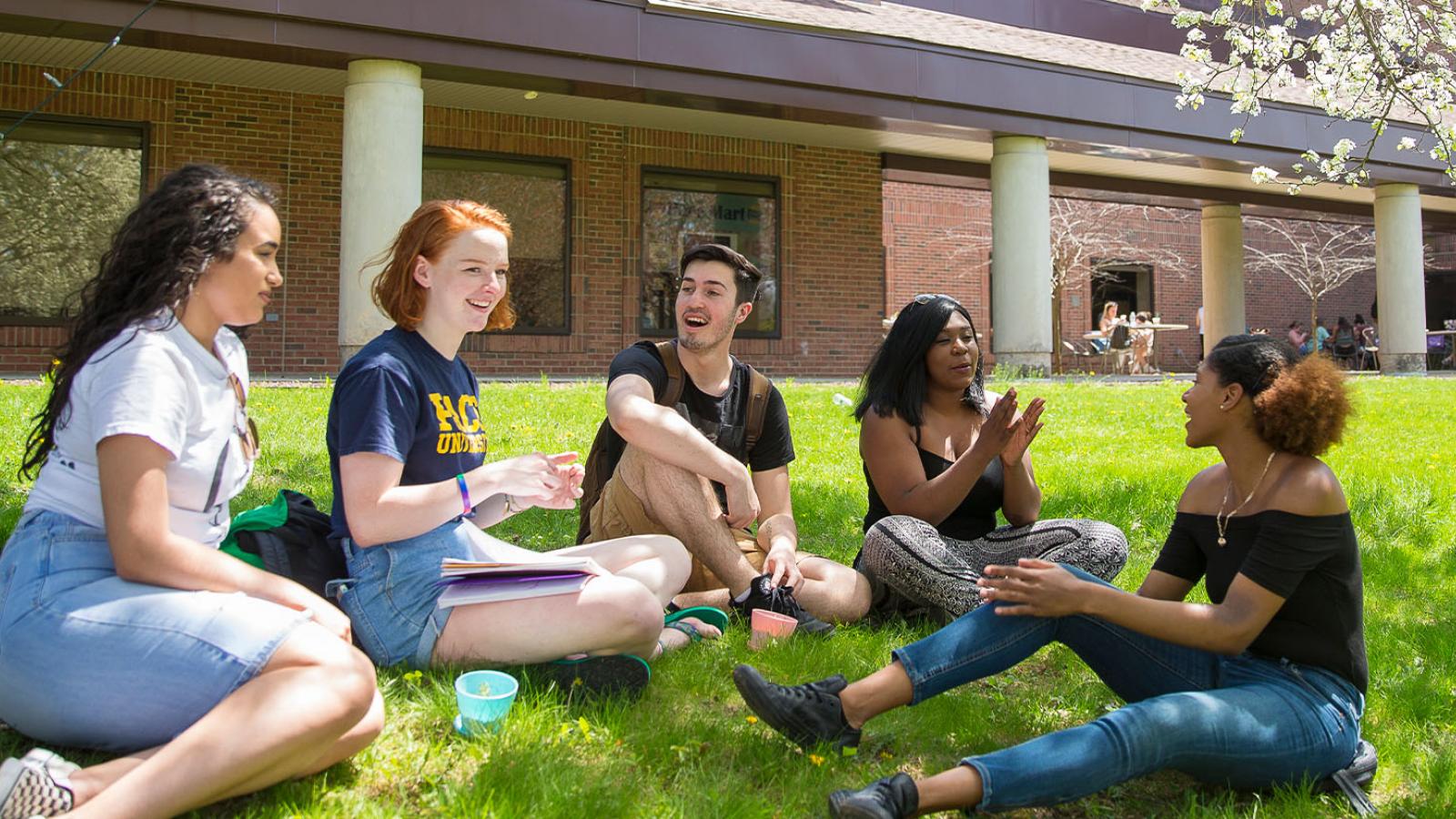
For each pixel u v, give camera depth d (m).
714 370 3.54
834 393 11.13
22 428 6.52
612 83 11.84
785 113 13.23
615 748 2.46
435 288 2.66
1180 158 15.86
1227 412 2.45
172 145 12.28
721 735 2.59
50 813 1.80
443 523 2.70
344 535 2.66
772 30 12.59
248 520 2.62
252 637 1.99
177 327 2.12
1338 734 2.33
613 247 14.66
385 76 10.91
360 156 10.92
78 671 1.99
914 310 3.66
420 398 2.63
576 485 2.74
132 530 1.99
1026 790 2.08
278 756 1.93
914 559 3.40
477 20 11.02
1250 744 2.23
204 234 2.11
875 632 3.56
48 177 11.97
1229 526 2.50
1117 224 25.02
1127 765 2.12
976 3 16.75
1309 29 16.45
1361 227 27.88
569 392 10.06
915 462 3.63
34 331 11.87
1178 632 2.35
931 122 13.75
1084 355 23.31
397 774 2.25
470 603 2.60
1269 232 27.30
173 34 9.95
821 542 5.09
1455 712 3.06
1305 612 2.40
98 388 2.04
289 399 8.64
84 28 9.74
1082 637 2.51
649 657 2.92
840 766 2.46
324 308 13.04
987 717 2.87
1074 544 3.54
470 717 2.43
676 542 3.20
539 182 14.30
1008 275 14.70
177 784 1.84
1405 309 18.34
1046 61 14.34
